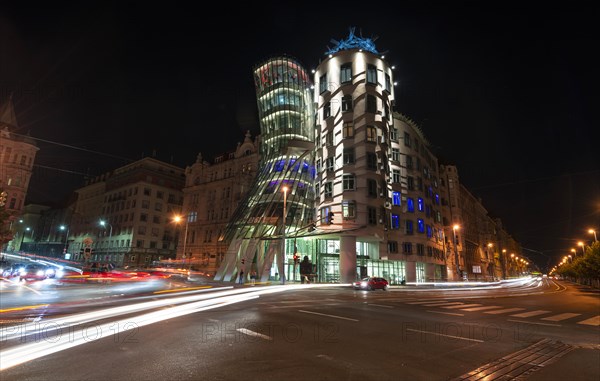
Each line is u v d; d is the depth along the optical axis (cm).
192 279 4259
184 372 546
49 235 10400
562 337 881
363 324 1035
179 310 1233
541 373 577
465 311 1429
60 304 1377
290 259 4409
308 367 587
